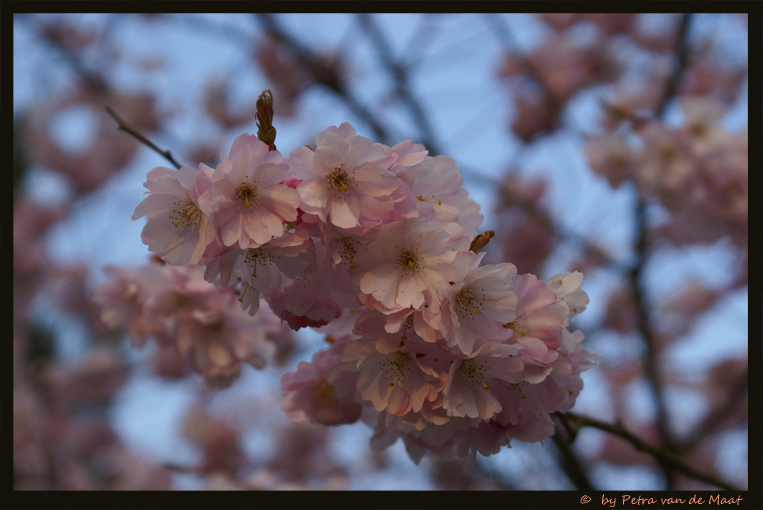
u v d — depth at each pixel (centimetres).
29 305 704
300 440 572
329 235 151
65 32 595
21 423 601
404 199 154
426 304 150
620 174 429
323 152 149
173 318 262
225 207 148
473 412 153
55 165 695
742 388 538
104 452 629
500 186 498
